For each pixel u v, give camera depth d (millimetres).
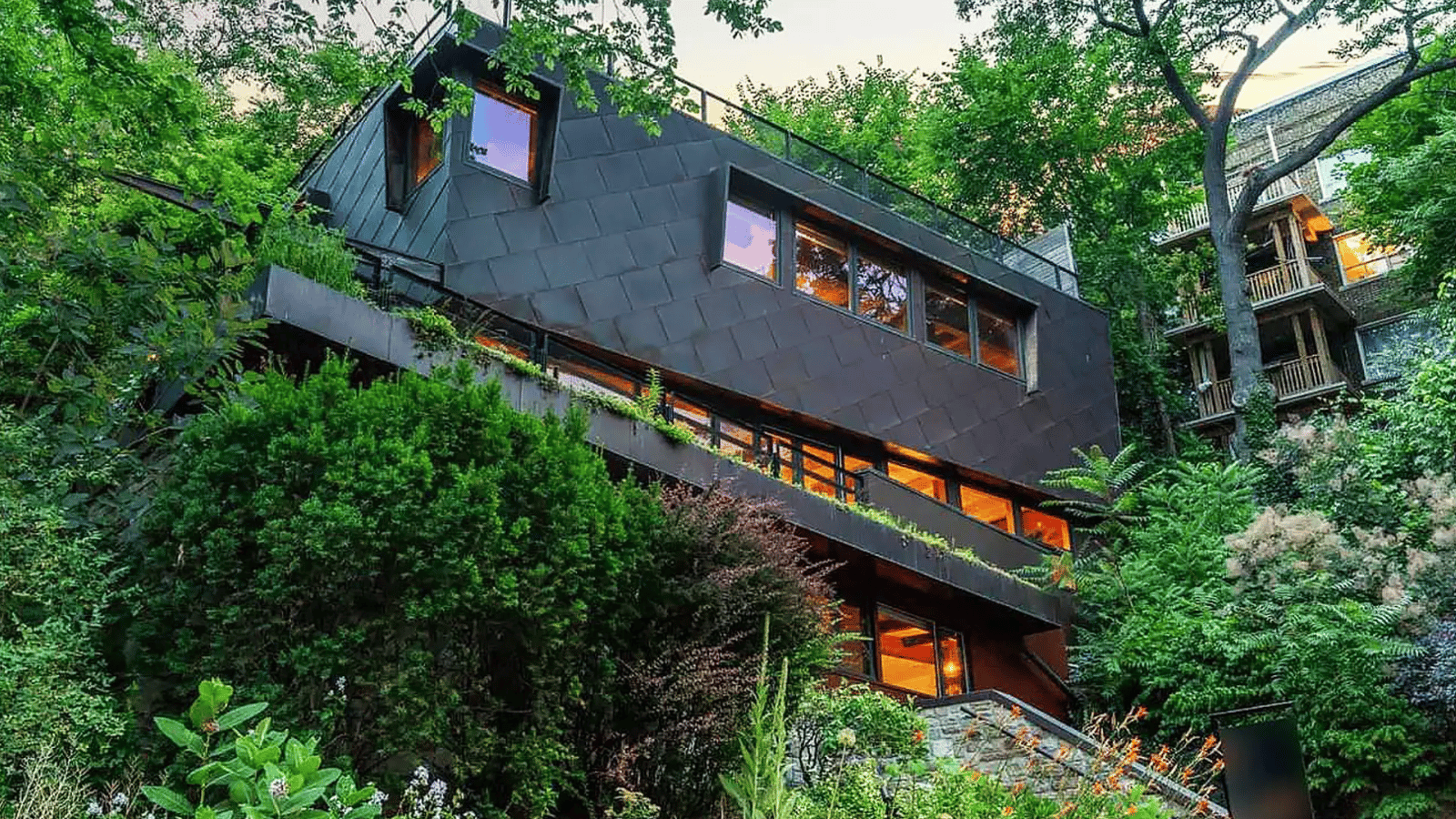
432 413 7887
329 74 10961
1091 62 26516
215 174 12102
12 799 5625
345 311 10172
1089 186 27812
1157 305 28500
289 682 6727
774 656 8344
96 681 6512
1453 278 19594
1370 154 28391
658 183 15203
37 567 6461
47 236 8242
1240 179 31609
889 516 14711
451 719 7102
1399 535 13688
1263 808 7793
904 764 7730
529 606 7289
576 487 8016
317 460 7227
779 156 17188
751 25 10156
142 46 11523
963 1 24984
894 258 17984
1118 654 15008
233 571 6805
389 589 7102
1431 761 11578
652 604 8180
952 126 27438
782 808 4727
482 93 14008
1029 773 7945
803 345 15945
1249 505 17172
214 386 8195
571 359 13781
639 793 7402
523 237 13609
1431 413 16109
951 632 15750
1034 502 18562
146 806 6062
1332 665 12289
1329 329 29359
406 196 14398
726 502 9023
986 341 18797
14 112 9891
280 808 4047
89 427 7770
